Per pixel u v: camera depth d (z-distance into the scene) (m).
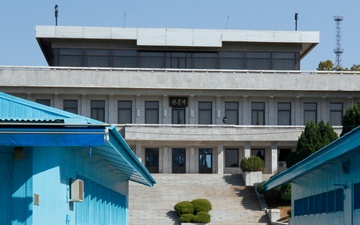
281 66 69.06
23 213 13.32
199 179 61.38
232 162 68.00
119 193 29.22
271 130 66.69
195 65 68.62
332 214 20.97
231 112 68.38
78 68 66.00
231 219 51.47
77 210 17.88
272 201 55.12
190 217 49.94
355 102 68.62
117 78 66.38
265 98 68.50
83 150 18.16
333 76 67.88
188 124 66.69
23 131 12.14
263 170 62.69
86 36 66.44
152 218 51.47
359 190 17.89
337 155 16.95
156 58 68.31
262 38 67.81
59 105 66.38
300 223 27.41
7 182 13.37
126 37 66.88
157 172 67.12
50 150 14.48
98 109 67.06
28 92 65.56
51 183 14.59
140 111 67.31
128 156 19.66
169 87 66.69
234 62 68.81
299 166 22.83
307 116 68.69
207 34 67.69
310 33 67.94
